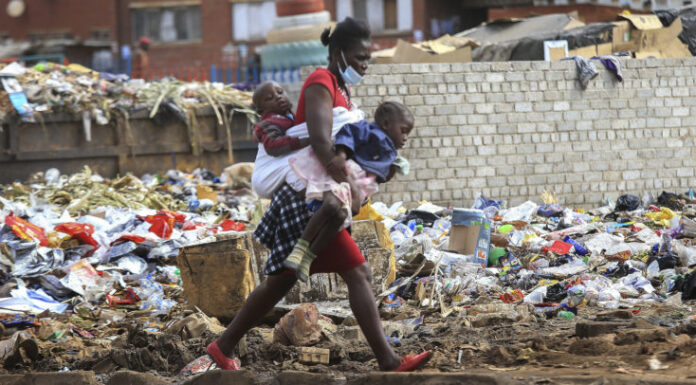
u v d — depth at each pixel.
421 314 12.85
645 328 9.84
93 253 18.12
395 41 60.25
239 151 33.69
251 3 63.47
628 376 7.22
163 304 14.80
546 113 26.66
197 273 13.36
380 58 30.30
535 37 30.70
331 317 12.44
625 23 30.56
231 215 24.67
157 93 33.28
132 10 64.44
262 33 63.72
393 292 14.12
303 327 10.34
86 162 32.28
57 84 32.66
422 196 25.94
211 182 30.95
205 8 63.72
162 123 32.75
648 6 40.72
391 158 8.44
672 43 31.02
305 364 9.63
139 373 9.02
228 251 13.27
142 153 32.59
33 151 31.58
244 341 9.88
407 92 25.67
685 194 27.53
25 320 13.48
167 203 26.64
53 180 30.92
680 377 7.14
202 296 13.34
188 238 19.97
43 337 12.21
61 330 12.39
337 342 10.44
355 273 8.37
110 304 15.09
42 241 17.92
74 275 16.08
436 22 60.28
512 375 7.78
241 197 27.97
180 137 33.06
